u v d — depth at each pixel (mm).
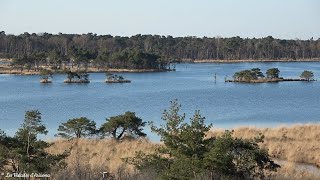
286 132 32094
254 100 78812
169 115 14852
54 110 63719
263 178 15484
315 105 71250
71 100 78000
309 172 20875
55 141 29297
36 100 77562
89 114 59406
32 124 14766
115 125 32312
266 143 27188
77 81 118500
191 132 14023
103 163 20172
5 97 82188
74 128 32188
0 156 14023
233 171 14172
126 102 74875
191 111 62031
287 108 67188
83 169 15180
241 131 33219
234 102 75250
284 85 113812
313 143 27359
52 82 116688
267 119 53625
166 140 14344
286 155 24562
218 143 14047
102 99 79938
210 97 83875
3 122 50375
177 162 13703
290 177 18172
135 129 33188
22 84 110312
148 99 79938
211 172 13531
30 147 14430
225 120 52406
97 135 32688
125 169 17047
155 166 15086
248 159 14820
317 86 110125
